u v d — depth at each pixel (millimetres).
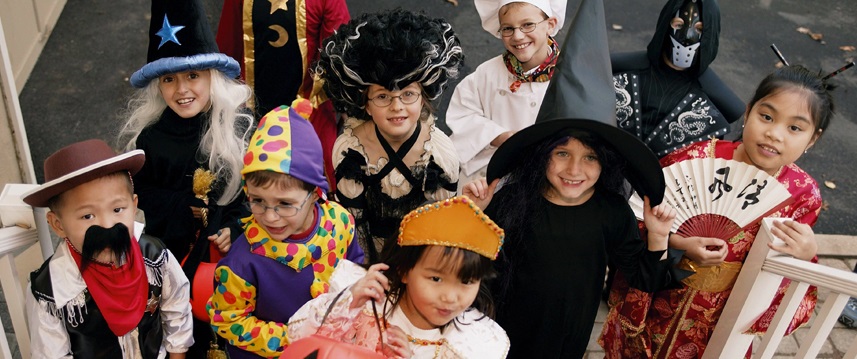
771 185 2797
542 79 3631
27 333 2809
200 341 3115
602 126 2389
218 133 3057
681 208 2910
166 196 3098
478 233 1973
